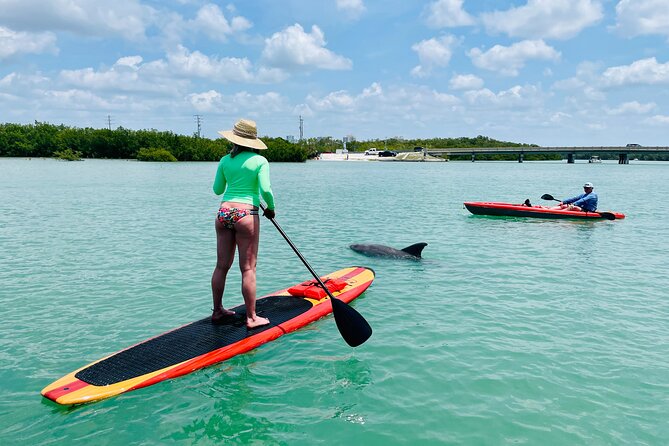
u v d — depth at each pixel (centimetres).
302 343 550
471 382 460
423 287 781
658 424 390
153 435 374
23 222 1480
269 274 859
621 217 1628
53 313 650
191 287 773
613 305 691
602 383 458
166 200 2208
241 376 470
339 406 417
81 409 410
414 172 6269
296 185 3491
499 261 974
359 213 1795
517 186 3562
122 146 9438
